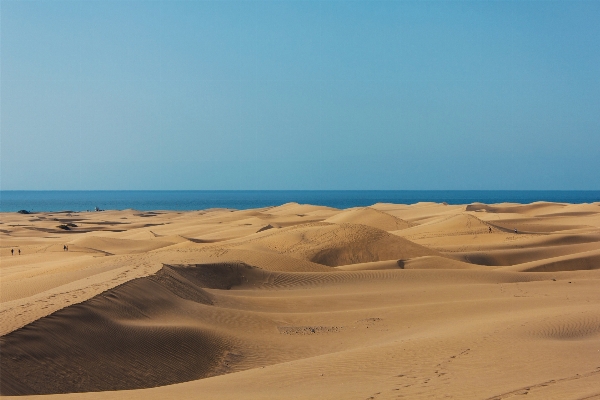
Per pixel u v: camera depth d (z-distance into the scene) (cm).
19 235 8369
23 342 1431
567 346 1505
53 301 1820
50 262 4538
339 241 4844
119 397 1194
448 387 1148
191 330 1911
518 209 10750
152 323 1894
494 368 1305
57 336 1532
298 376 1391
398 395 1104
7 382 1267
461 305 2575
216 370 1752
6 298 2758
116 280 2309
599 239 5931
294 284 3353
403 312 2530
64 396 1209
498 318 2122
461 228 6575
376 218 7606
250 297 2862
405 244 4841
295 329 2238
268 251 4306
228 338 1988
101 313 1770
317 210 11331
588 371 1242
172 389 1309
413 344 1645
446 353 1490
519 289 3111
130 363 1603
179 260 3606
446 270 3762
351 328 2277
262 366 1805
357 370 1393
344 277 3541
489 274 3716
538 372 1248
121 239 6488
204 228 8425
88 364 1502
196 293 2578
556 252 5228
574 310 2130
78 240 6294
